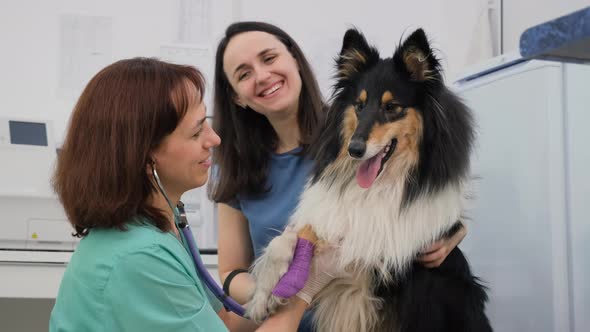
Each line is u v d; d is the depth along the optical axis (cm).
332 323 171
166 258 121
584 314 208
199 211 324
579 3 299
